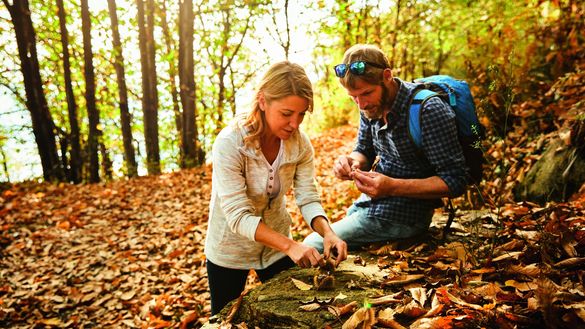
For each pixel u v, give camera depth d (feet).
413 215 7.23
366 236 7.53
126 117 33.50
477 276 5.75
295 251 5.52
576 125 9.70
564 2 14.07
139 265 14.74
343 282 6.00
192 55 32.81
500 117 13.67
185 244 16.08
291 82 5.16
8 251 16.35
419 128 6.61
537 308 4.42
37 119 29.09
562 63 13.76
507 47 15.02
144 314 11.36
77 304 12.60
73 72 34.71
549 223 6.48
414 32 22.98
